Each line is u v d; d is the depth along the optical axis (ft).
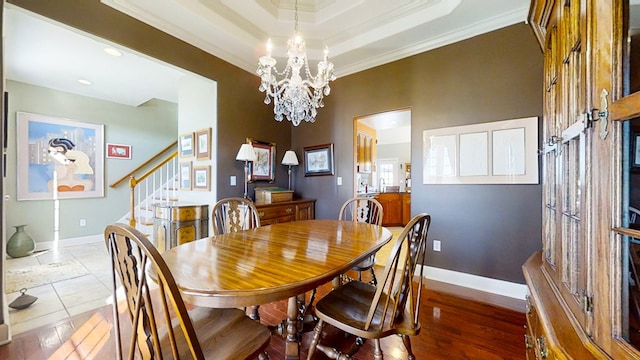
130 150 16.19
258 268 3.78
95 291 8.35
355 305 4.62
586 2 2.47
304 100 8.39
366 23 9.23
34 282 9.04
